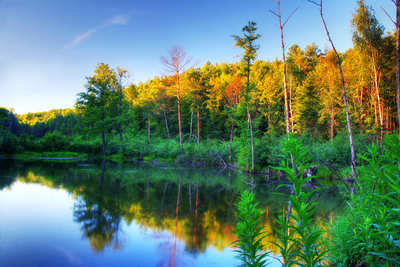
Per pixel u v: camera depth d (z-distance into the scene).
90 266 5.33
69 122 78.81
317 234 2.23
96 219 8.70
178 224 8.24
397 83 4.60
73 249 6.20
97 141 43.19
